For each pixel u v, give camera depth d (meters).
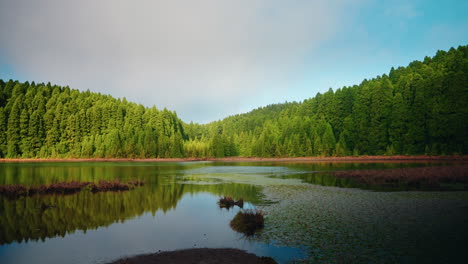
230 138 134.62
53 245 12.09
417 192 23.14
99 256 10.67
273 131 131.75
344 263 9.38
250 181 34.97
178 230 14.15
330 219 15.24
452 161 58.03
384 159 76.31
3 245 12.14
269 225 14.40
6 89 145.75
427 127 75.88
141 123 136.25
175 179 38.28
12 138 110.12
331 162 73.31
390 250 10.42
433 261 9.33
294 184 30.83
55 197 24.30
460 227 13.05
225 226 14.77
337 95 108.81
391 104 86.56
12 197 24.28
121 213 18.27
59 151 114.12
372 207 17.89
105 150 111.25
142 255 10.66
